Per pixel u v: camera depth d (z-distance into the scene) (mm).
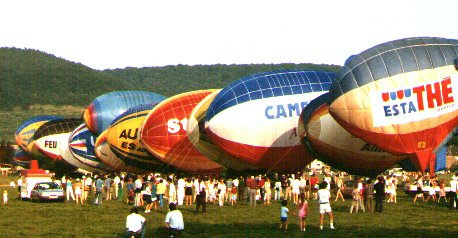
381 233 27656
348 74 40938
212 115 51125
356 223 31984
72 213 39844
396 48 41375
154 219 35531
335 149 47438
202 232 29516
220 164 56125
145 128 59188
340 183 47344
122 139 65375
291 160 52906
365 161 47969
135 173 71125
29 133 115312
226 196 46719
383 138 41125
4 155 164125
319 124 46875
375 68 40531
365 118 40469
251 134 51000
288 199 48469
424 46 41719
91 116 74000
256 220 34500
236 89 51812
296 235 27578
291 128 51656
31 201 50656
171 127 58375
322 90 52875
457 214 36188
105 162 72625
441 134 41906
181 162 59469
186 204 44469
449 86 41281
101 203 46562
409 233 27594
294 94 52188
